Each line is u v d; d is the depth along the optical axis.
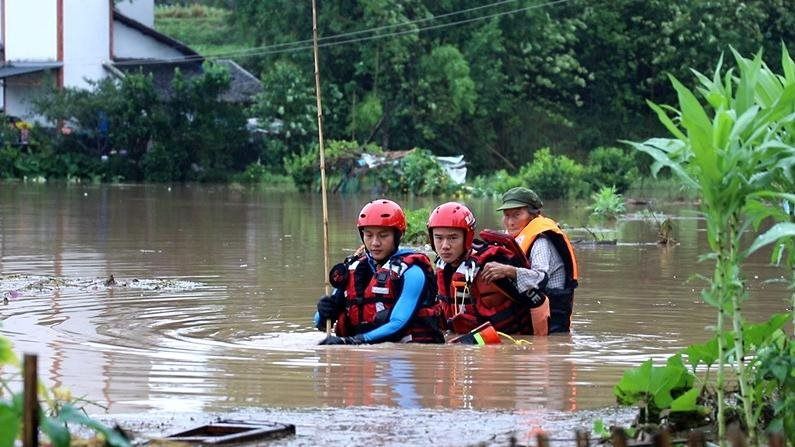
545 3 60.69
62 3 53.75
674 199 40.38
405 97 58.28
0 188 40.72
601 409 6.99
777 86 6.67
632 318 11.48
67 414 5.04
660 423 6.51
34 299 12.14
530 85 62.88
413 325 9.78
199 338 9.86
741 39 62.22
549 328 10.49
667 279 14.92
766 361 6.31
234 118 52.38
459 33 59.97
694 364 6.77
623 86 64.50
